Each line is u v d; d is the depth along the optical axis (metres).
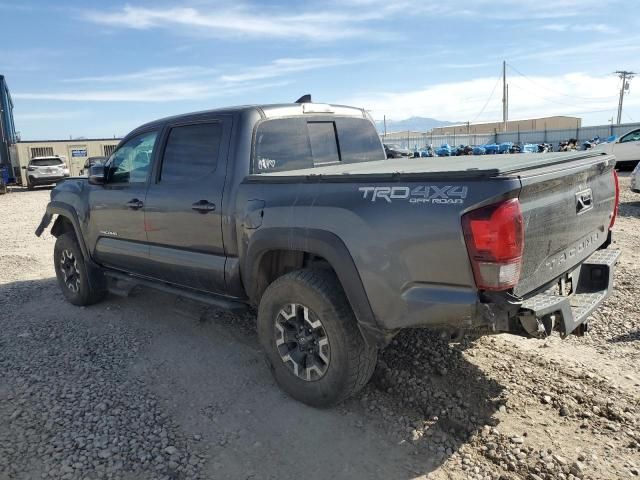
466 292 2.73
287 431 3.24
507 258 2.60
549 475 2.78
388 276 2.94
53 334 4.87
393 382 3.70
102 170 5.04
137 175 4.76
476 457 2.95
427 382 3.68
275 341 3.59
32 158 27.94
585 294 3.37
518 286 2.74
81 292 5.57
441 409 3.39
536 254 2.86
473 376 3.76
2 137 31.22
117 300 5.85
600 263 3.45
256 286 3.75
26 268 7.62
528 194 2.72
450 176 2.73
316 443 3.12
